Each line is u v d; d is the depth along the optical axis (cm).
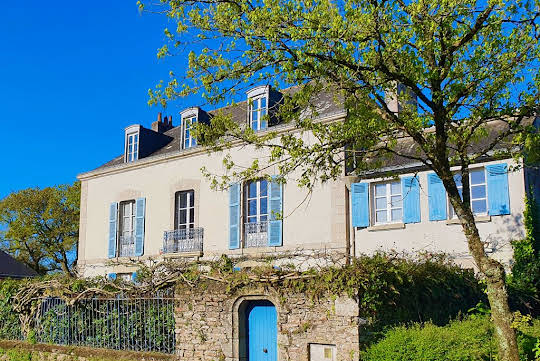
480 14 826
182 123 2244
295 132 1845
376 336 872
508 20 849
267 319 1032
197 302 1100
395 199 1672
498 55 894
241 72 927
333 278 909
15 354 1391
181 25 915
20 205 3359
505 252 1438
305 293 945
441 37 852
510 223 1447
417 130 951
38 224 3397
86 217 2473
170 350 1136
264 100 2023
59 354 1300
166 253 2130
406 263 1007
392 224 1641
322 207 1786
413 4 825
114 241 2341
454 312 1084
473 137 1016
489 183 1489
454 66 930
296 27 868
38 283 1428
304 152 978
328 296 916
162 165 2253
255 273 1011
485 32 866
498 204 1468
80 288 1325
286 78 927
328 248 1744
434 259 1356
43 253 3500
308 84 974
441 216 1555
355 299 881
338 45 880
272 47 896
